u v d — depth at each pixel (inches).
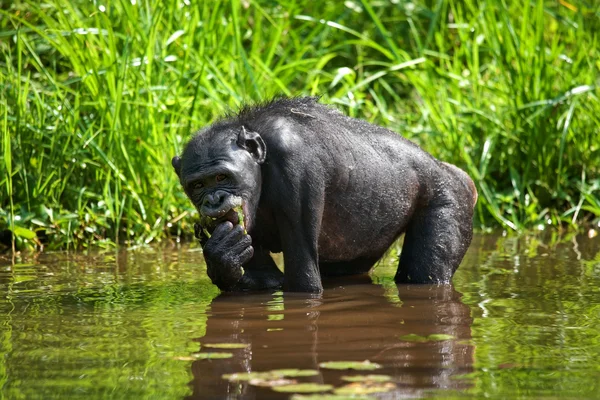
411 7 872.3
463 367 305.3
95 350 330.3
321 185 438.6
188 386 286.8
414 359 314.5
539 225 665.0
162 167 633.6
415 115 761.6
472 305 409.1
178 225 631.8
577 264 517.0
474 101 731.4
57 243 592.4
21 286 464.4
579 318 378.0
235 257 424.5
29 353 327.3
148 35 668.1
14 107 633.0
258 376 295.4
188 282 474.3
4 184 601.9
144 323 374.3
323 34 815.7
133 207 629.0
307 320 378.0
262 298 428.5
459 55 783.7
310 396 275.3
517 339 342.6
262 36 808.3
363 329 360.2
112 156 620.1
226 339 344.8
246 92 700.0
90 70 644.1
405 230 493.4
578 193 690.8
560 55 725.3
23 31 711.7
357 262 501.4
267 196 435.8
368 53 856.3
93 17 702.5
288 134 435.8
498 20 808.9
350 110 710.5
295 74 748.6
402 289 453.7
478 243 609.0
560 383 286.8
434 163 490.6
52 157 607.8
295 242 437.7
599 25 794.2
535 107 698.2
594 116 705.6
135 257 560.7
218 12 725.9
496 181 697.0
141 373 300.7
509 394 277.1
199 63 678.5
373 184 461.7
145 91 646.5
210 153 422.0
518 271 499.2
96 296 435.2
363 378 292.2
